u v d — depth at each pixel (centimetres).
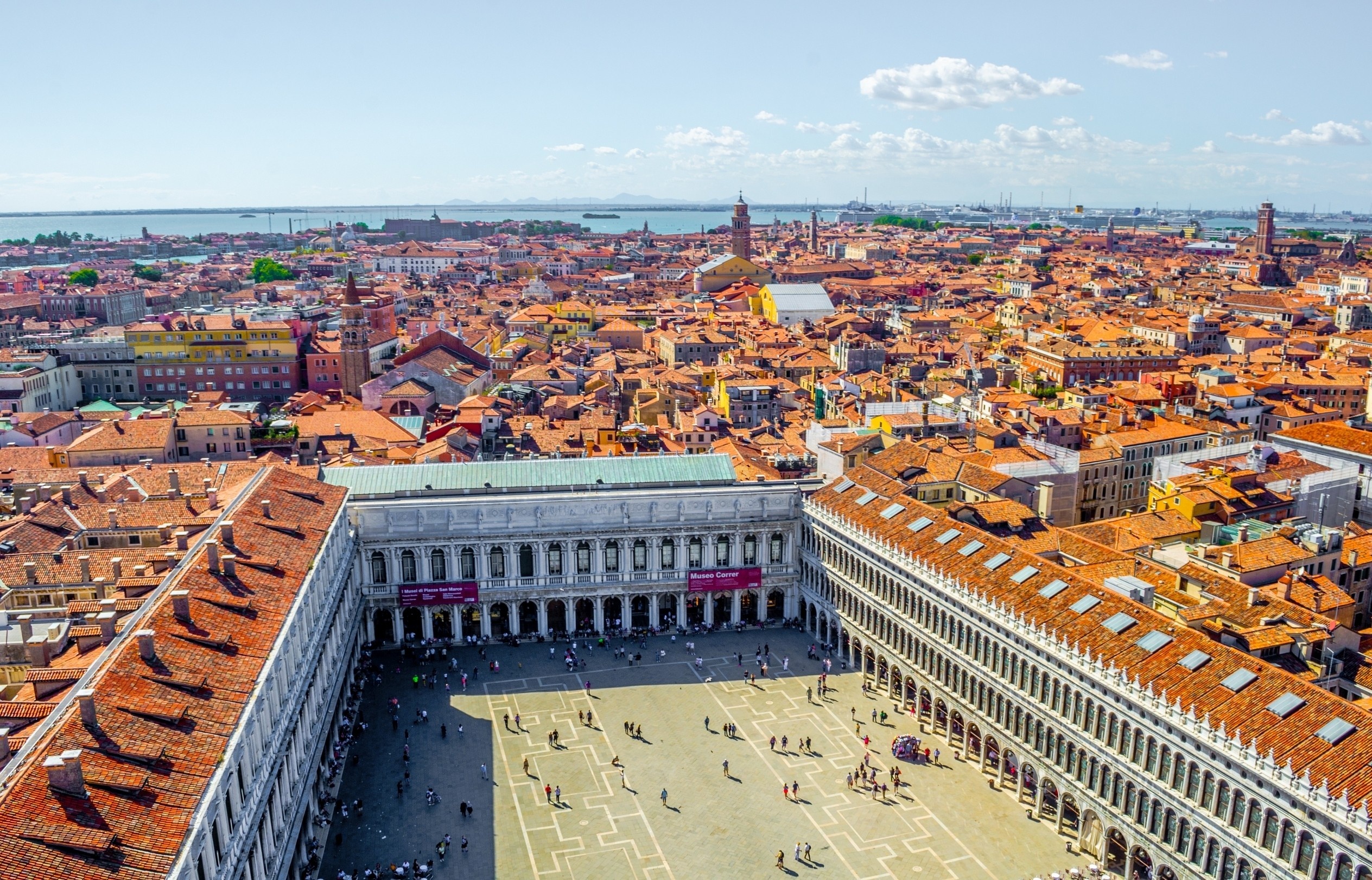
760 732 11925
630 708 12506
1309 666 9494
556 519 14300
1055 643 9788
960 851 9681
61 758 6112
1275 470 15988
